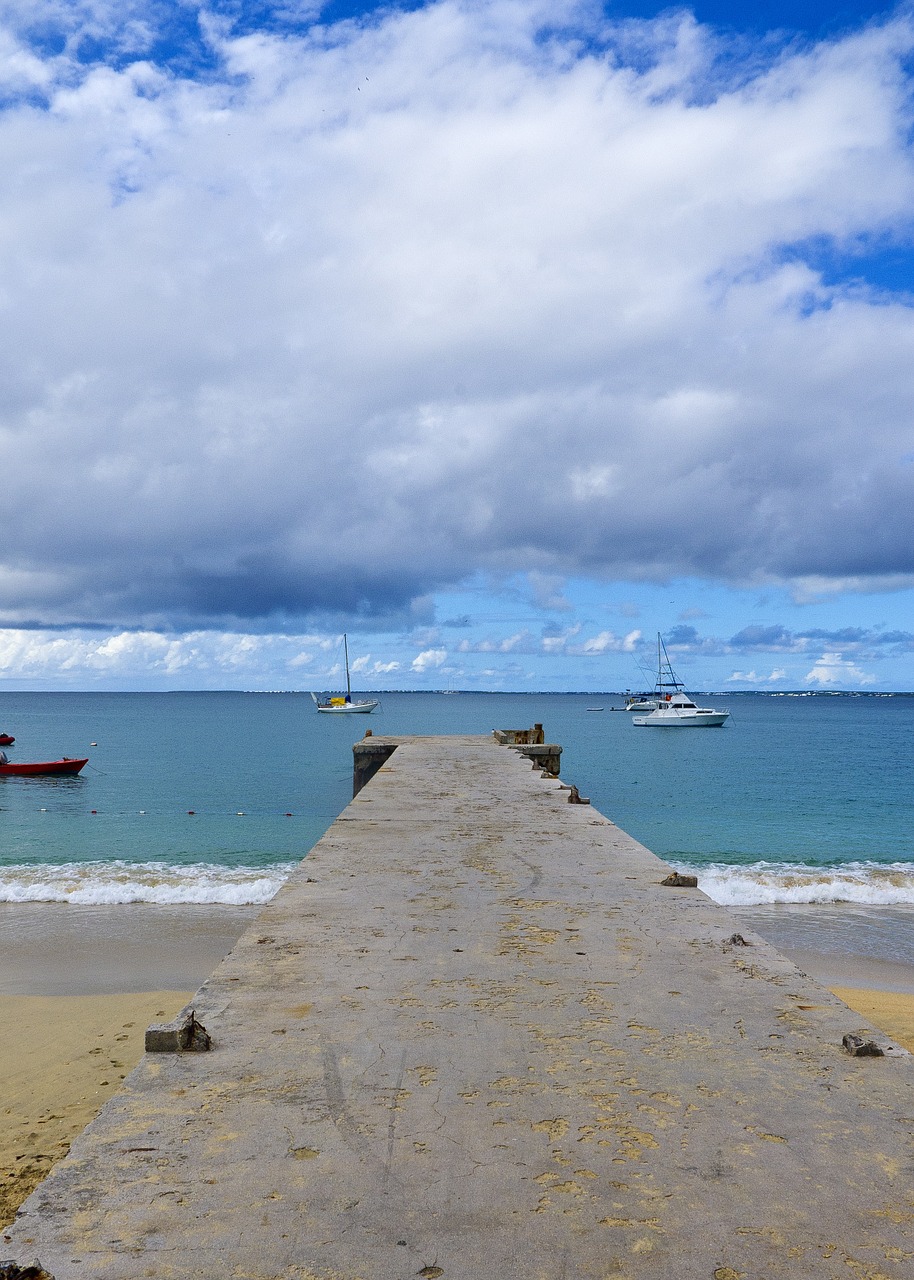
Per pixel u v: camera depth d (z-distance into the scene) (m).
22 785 46.00
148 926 16.92
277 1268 1.66
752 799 41.72
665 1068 2.59
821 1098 2.39
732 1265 1.67
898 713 196.50
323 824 32.97
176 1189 1.93
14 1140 7.70
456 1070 2.56
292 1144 2.13
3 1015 11.50
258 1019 2.97
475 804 8.50
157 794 42.25
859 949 15.88
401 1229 1.79
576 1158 2.06
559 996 3.21
